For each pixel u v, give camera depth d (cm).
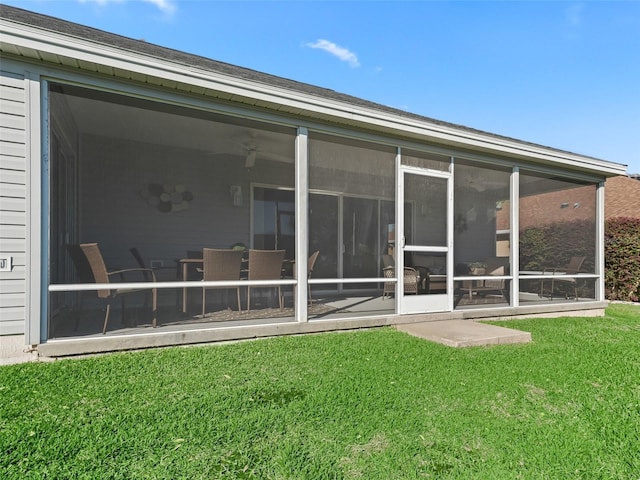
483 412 247
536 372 327
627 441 217
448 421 233
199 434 209
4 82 304
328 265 689
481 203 764
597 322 586
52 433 205
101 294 361
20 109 309
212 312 483
